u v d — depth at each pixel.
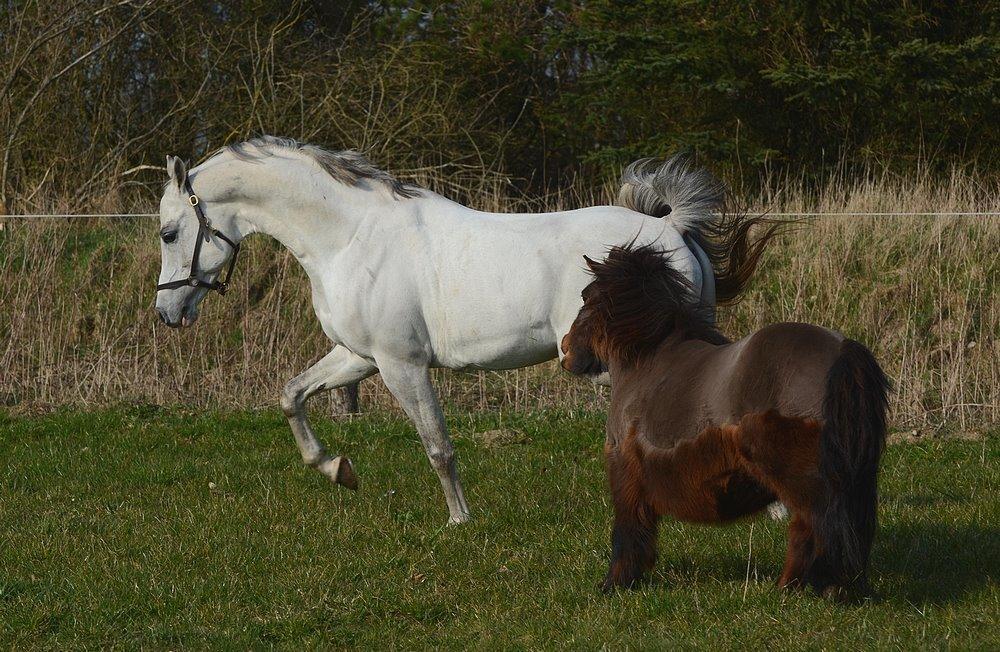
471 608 6.81
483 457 10.94
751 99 25.39
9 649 6.39
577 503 9.23
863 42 22.62
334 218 8.42
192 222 8.76
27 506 9.58
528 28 27.28
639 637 6.03
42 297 14.73
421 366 8.41
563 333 8.08
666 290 6.47
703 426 5.73
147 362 14.29
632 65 23.36
